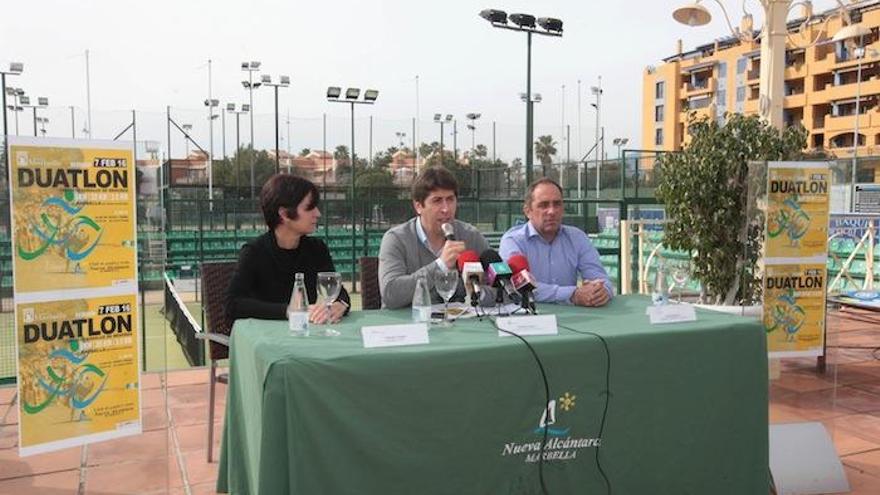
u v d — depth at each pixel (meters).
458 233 3.37
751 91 64.56
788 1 4.87
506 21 14.90
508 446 2.19
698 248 4.62
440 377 2.07
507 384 2.17
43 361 2.41
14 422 3.99
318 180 22.27
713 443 2.51
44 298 2.40
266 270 3.09
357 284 11.82
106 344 2.54
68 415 2.48
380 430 2.02
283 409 1.93
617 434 2.35
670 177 4.71
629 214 9.62
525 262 2.94
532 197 3.52
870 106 56.84
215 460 3.48
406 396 2.04
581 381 2.27
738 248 4.51
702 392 2.47
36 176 2.35
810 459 3.13
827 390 3.57
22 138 2.32
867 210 13.01
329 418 1.96
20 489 3.15
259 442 2.00
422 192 3.15
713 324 2.54
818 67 61.09
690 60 72.50
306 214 3.08
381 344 2.12
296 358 1.94
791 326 3.24
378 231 13.51
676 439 2.45
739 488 2.58
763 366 2.59
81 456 3.50
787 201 3.21
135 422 2.63
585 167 15.03
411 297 2.87
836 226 8.00
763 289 3.21
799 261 3.24
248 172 22.78
